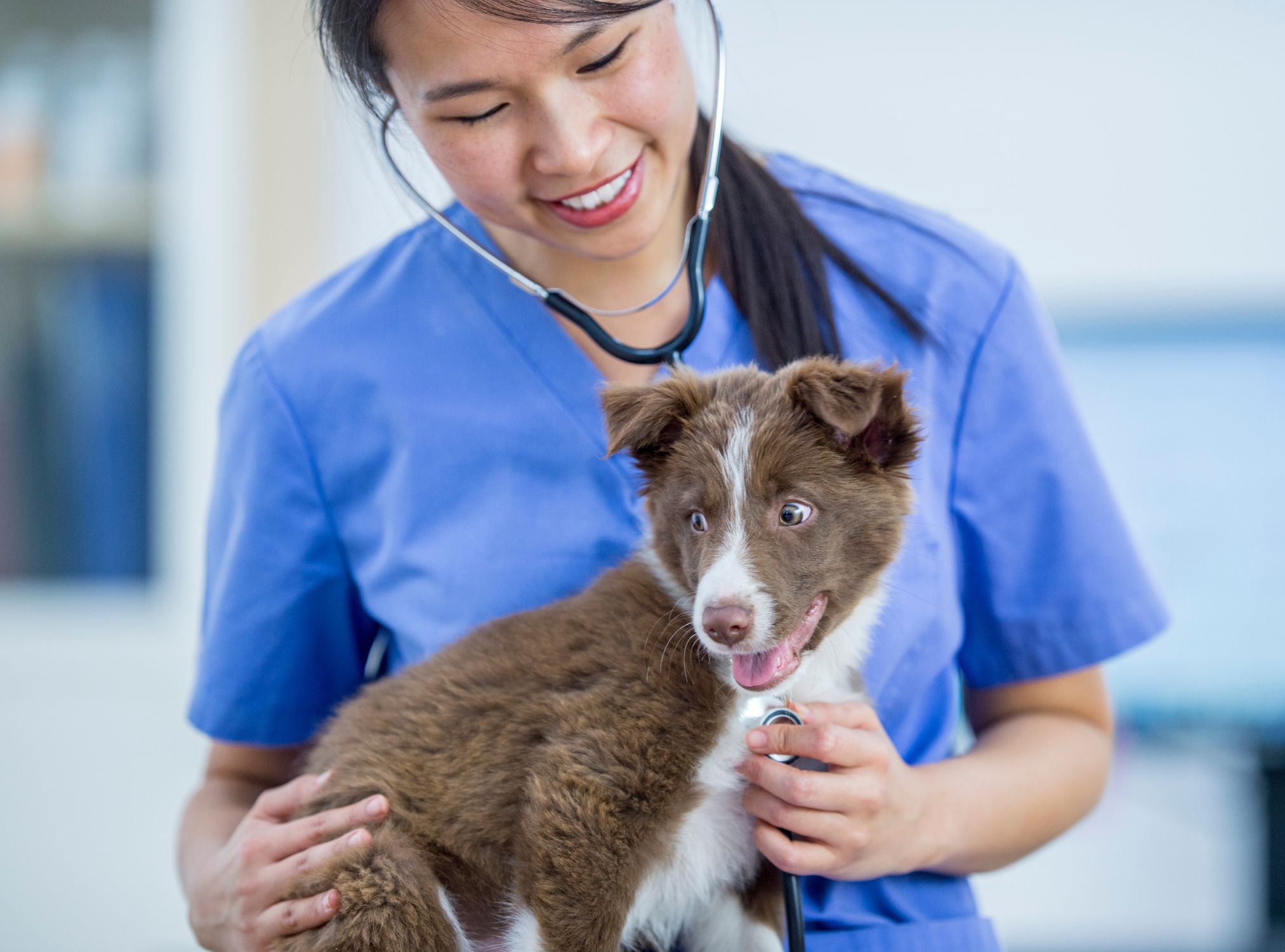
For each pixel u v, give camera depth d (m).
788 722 1.74
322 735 2.00
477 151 1.76
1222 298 3.82
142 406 4.30
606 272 2.07
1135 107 3.86
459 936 1.74
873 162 3.94
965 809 1.83
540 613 1.88
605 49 1.69
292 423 2.10
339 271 2.25
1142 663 3.84
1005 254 2.18
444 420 2.06
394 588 2.06
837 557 1.86
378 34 1.71
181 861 2.07
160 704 4.24
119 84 4.23
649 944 1.88
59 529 4.30
